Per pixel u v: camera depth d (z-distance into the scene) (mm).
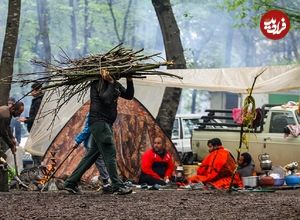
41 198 11961
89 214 9656
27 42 43188
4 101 14523
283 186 16359
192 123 23359
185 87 17484
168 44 20891
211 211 10023
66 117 17656
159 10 20938
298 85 16703
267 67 17266
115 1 44875
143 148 17969
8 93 14602
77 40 44531
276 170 16922
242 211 10039
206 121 20125
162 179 16656
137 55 12672
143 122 18125
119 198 12008
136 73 12688
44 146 17656
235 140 19344
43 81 12570
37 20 43344
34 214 9680
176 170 16938
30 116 17578
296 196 13141
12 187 14984
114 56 12609
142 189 15789
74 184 12852
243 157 16703
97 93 12477
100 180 15680
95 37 44406
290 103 19375
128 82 12883
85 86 12688
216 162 15938
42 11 40750
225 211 10031
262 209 10312
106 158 12531
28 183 15000
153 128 18156
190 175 18062
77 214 9656
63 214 9664
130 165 17766
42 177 14938
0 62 15195
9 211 10039
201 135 19922
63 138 17125
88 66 12469
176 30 20922
